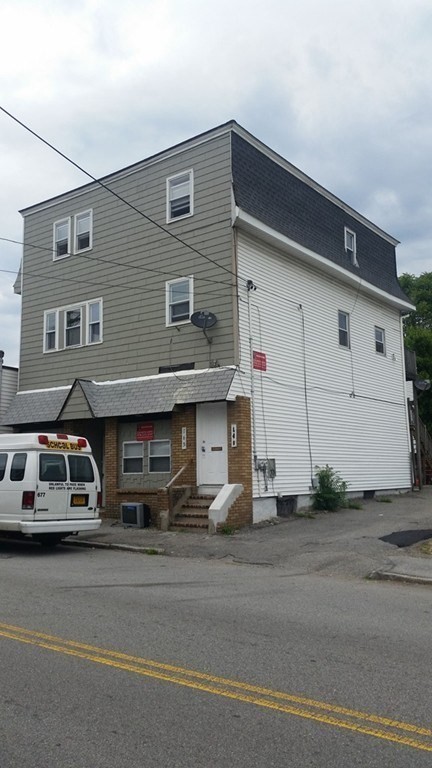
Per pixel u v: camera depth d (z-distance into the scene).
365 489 22.42
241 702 5.05
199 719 4.73
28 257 22.81
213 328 17.34
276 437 18.09
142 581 10.25
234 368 16.77
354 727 4.61
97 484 14.61
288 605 8.59
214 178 17.89
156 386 18.09
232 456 16.61
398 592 9.66
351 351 22.55
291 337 19.31
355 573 11.19
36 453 13.52
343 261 21.88
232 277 17.16
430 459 29.05
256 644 6.64
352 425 22.08
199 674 5.70
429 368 34.78
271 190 19.12
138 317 19.22
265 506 17.39
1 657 6.16
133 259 19.58
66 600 8.70
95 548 14.57
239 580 10.50
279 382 18.50
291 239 18.89
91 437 20.84
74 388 19.48
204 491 17.05
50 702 5.03
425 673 5.77
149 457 18.45
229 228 17.36
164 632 7.08
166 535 15.41
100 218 20.69
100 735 4.45
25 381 22.23
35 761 4.07
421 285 46.31
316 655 6.29
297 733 4.51
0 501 13.67
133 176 19.91
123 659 6.11
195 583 10.16
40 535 14.62
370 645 6.66
